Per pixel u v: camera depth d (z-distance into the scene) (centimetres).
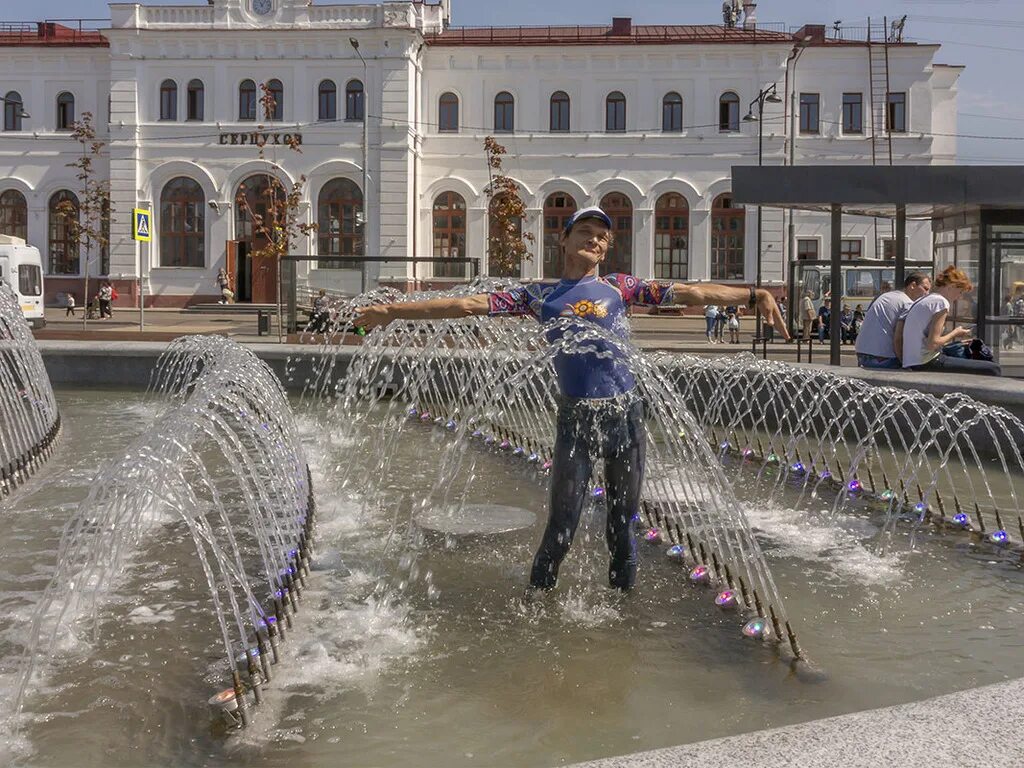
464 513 618
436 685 352
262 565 487
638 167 4219
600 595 454
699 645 391
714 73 4156
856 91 4181
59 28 4441
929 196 1251
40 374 980
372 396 1110
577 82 4203
